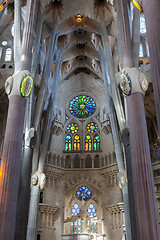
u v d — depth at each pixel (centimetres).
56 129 3116
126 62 1672
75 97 3497
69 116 3353
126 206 2216
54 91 2831
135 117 1484
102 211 2834
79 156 3109
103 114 3244
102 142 3162
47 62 2391
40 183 2362
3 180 1379
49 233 2638
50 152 2983
